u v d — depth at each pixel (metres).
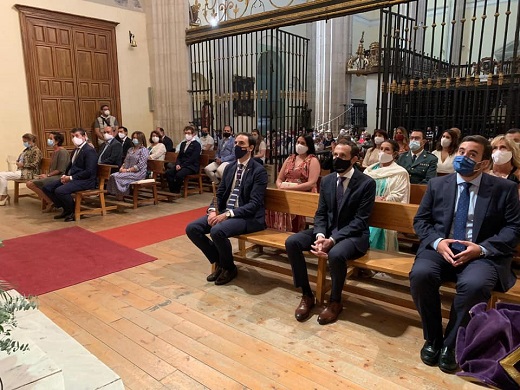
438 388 2.12
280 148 9.16
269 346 2.53
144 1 9.97
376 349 2.50
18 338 1.73
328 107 12.79
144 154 6.63
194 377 2.23
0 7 7.75
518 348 1.83
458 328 2.22
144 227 5.32
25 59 8.12
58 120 8.76
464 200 2.48
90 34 9.10
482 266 2.27
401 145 5.07
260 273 3.72
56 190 5.57
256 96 8.77
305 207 3.44
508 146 3.28
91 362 1.84
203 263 4.01
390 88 6.02
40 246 4.50
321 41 12.64
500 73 4.91
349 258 2.84
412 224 2.89
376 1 5.95
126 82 9.88
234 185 3.63
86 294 3.29
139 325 2.80
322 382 2.18
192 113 10.16
